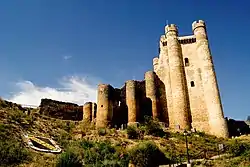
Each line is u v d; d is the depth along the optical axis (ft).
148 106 169.17
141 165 102.32
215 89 164.35
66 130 139.33
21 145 96.78
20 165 82.28
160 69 184.96
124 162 98.63
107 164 93.20
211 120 158.61
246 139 136.77
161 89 178.09
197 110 165.58
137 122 154.71
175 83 171.73
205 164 93.50
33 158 89.20
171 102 171.63
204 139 138.21
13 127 110.01
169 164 100.78
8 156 83.82
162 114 170.71
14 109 134.10
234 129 168.35
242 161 92.22
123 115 166.20
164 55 187.11
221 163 93.09
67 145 112.57
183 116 162.71
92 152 103.60
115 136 133.90
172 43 183.21
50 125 136.26
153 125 141.08
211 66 171.63
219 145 117.80
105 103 157.79
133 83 168.55
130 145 122.21
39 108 169.58
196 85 172.04
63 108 178.09
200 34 181.88
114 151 110.11
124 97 172.76
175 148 122.01
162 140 131.44
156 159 105.50
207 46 178.09
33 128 121.08
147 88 173.78
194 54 181.27
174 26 188.65
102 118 154.30
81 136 133.08
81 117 181.57
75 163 89.20
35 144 103.35
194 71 176.04
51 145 107.45
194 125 162.30
